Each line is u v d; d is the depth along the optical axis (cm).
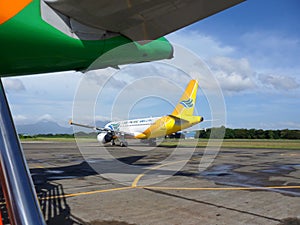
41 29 520
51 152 2642
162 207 608
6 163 101
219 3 481
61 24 546
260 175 1104
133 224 493
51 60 583
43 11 520
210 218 528
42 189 813
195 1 490
